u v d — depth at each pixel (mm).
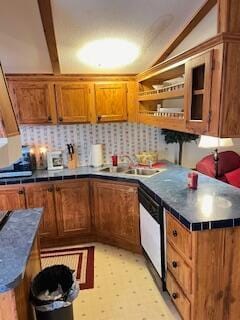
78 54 2777
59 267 1912
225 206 1961
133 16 2158
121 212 3109
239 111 1692
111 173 3234
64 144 3674
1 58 2748
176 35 2465
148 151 3863
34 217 1953
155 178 2857
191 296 1812
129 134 3820
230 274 1829
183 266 1897
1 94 1375
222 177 3539
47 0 1799
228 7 1560
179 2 1989
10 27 2188
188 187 2473
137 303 2289
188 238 1782
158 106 3156
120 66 3133
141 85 3355
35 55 2734
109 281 2600
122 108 3457
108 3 1975
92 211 3377
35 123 3281
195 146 4000
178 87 2299
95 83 3320
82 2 1935
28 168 3189
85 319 2137
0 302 1273
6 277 1227
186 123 2098
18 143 1507
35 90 3209
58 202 3248
